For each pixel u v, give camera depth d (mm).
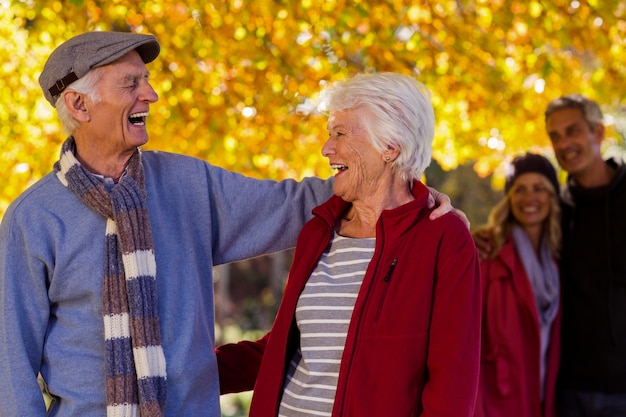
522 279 4285
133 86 2791
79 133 2824
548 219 4375
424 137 2760
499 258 4348
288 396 2754
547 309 4312
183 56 5039
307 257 2830
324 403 2654
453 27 5332
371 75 2754
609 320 4199
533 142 5676
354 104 2721
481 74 5418
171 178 2961
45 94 2832
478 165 5863
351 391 2570
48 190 2764
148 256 2707
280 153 5340
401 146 2713
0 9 4875
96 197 2703
